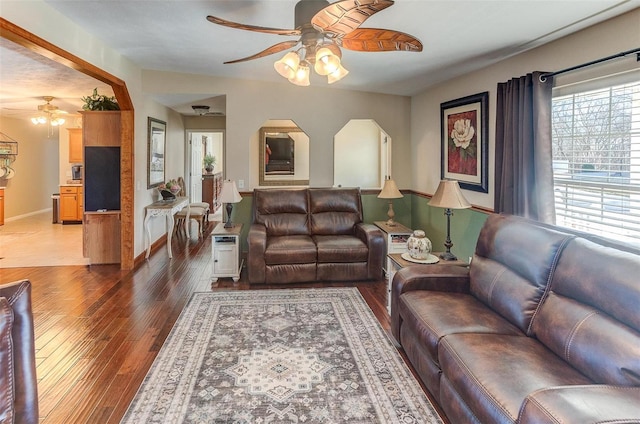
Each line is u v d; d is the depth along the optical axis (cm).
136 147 506
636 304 159
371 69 417
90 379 245
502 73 358
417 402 223
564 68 287
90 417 209
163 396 228
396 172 575
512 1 233
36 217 905
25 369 146
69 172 853
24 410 145
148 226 548
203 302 377
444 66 389
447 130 458
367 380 245
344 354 278
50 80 507
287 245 434
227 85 536
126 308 362
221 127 830
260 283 431
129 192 489
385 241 464
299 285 431
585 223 276
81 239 673
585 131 273
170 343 293
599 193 262
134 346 288
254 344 292
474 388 167
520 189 307
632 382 147
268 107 544
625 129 242
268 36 349
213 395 229
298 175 754
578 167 280
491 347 191
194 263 521
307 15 233
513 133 314
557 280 206
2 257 550
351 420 207
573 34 279
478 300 259
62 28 315
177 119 755
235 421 206
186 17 310
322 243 442
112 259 516
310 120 551
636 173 236
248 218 545
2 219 805
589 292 183
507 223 267
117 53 429
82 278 452
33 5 278
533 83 293
